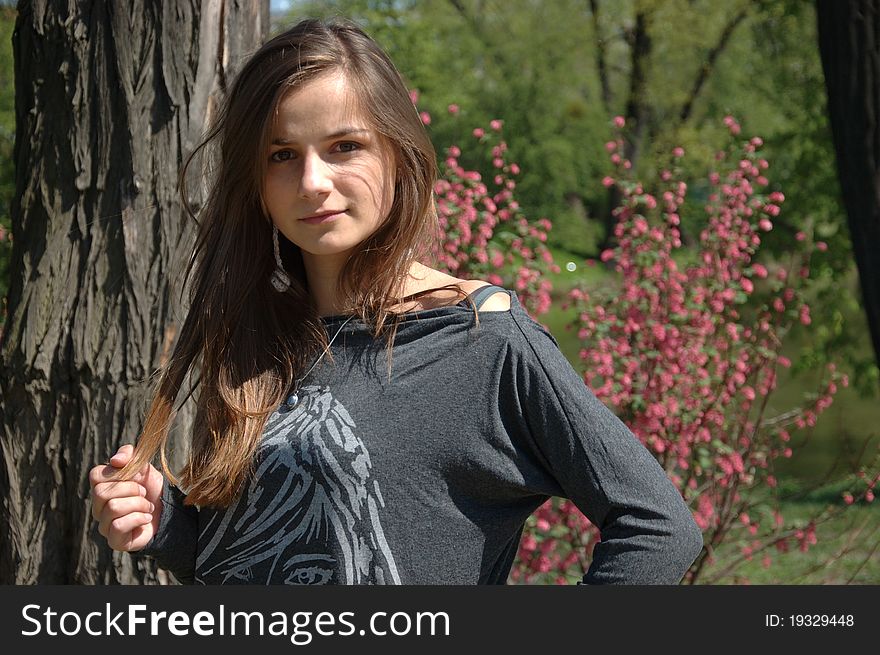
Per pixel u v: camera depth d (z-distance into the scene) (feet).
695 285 13.47
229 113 4.85
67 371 7.70
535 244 13.57
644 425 12.73
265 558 4.53
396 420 4.44
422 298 4.70
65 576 7.73
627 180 13.96
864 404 33.99
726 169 14.38
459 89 57.57
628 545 4.30
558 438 4.38
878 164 10.93
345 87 4.59
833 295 25.36
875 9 10.79
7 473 7.77
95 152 7.77
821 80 29.07
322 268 4.90
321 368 4.68
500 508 4.53
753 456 13.84
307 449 4.49
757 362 13.52
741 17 54.80
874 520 19.38
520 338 4.46
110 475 4.91
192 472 4.77
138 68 7.73
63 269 7.77
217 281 5.02
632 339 13.24
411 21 48.78
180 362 5.11
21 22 8.09
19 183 8.07
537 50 62.80
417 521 4.39
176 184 7.70
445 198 13.16
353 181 4.61
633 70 61.31
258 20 8.16
